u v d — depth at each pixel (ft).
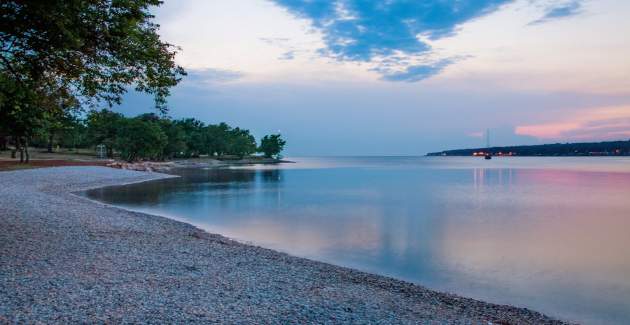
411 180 305.53
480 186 246.06
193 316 27.96
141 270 39.73
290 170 485.15
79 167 250.16
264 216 112.37
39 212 76.23
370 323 29.86
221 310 29.76
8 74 44.98
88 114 52.47
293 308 31.71
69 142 432.25
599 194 196.75
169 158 537.24
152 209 119.34
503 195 189.98
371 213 124.16
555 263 66.13
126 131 398.01
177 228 76.59
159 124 464.65
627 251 75.92
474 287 52.08
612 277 57.93
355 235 87.04
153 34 47.65
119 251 47.75
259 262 49.32
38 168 216.74
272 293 35.63
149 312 28.12
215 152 646.74
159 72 48.62
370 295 38.88
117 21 42.01
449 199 170.71
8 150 360.48
